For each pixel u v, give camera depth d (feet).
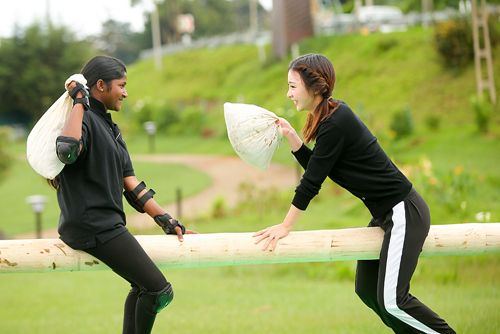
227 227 103.60
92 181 20.18
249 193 116.78
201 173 162.91
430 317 21.66
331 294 54.19
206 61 301.63
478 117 145.48
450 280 55.36
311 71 21.33
